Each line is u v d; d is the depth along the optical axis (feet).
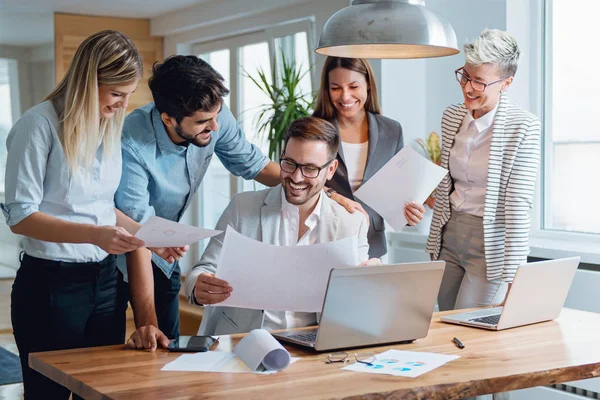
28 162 7.27
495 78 9.12
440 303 10.21
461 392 5.87
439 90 14.40
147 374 6.10
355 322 6.79
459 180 9.76
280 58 18.12
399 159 9.23
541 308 7.84
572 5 12.53
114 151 7.89
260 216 8.41
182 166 9.14
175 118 7.99
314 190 8.03
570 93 12.66
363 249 8.48
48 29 24.94
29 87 29.22
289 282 7.17
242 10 18.44
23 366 7.93
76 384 5.97
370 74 10.78
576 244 12.12
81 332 7.96
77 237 7.08
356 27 6.91
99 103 7.44
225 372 6.15
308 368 6.27
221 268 7.16
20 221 7.25
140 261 8.07
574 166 12.67
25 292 7.75
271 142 15.40
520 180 9.07
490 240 9.27
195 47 21.50
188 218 22.08
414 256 13.78
